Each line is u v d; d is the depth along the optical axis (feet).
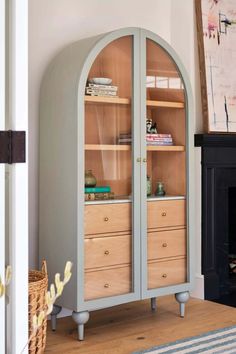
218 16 13.48
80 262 9.66
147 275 10.73
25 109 6.04
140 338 9.85
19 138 5.96
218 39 13.44
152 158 11.02
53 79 10.44
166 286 11.00
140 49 10.68
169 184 11.29
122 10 12.47
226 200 13.53
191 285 11.40
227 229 13.57
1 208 5.82
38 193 10.91
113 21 12.28
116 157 10.39
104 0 12.08
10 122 6.04
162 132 11.23
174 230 11.27
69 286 9.81
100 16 12.00
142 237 10.63
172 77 11.32
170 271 11.16
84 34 11.68
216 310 11.91
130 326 10.63
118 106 10.44
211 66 13.21
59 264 10.11
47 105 10.55
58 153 10.19
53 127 10.36
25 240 6.05
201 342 9.57
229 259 14.80
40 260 10.68
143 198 10.68
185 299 11.30
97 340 9.75
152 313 11.60
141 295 10.58
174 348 9.23
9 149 5.93
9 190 6.09
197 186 13.10
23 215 6.03
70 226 9.84
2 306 5.77
